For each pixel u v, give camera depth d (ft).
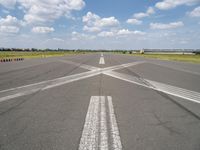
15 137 9.87
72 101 17.02
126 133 10.37
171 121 12.28
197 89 23.02
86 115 13.25
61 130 10.73
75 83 26.58
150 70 45.16
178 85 25.70
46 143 9.23
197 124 11.81
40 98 18.08
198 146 9.01
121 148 8.75
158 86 24.81
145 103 16.58
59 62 70.79
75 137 9.86
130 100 17.54
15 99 17.69
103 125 11.46
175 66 58.03
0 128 11.03
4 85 24.66
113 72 40.37
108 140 9.54
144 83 27.09
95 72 39.93
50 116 13.05
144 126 11.38
